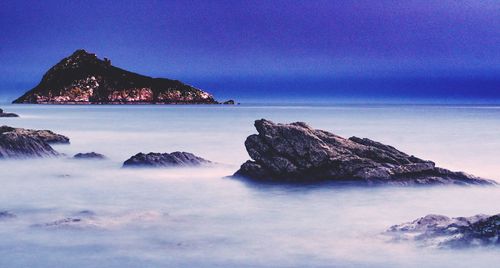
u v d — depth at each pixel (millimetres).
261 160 37094
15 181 39125
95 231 25234
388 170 34906
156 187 37125
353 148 36625
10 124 120000
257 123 38000
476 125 114125
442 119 143750
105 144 73500
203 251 22766
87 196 34531
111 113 182000
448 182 34906
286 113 196375
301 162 35906
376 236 23766
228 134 90438
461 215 29031
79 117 151000
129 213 29422
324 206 30906
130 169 43188
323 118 155125
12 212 29656
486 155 59781
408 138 82250
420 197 32531
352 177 34875
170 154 44562
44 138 63250
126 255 22062
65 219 27031
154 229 25906
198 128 105688
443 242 21672
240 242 24000
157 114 173625
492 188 34656
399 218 28438
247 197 33438
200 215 29250
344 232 25531
